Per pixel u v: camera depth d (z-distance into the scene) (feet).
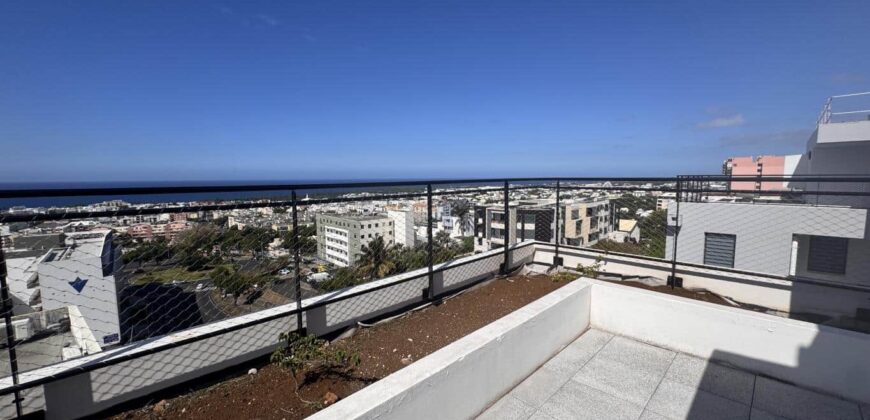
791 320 8.80
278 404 6.82
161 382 7.14
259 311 8.65
